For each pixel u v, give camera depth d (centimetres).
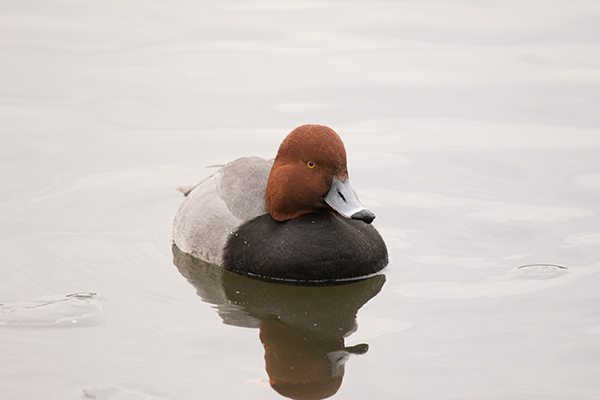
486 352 874
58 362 855
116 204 1252
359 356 875
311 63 1680
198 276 1068
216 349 891
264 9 1900
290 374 844
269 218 1073
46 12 1853
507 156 1374
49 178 1309
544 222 1182
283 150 1043
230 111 1525
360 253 1040
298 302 1013
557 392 806
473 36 1773
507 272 1055
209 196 1143
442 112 1514
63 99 1545
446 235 1160
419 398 802
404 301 993
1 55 1672
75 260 1093
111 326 932
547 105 1522
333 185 1013
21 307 962
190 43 1748
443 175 1327
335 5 1920
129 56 1691
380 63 1678
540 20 1827
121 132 1455
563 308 959
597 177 1298
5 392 802
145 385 817
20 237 1145
